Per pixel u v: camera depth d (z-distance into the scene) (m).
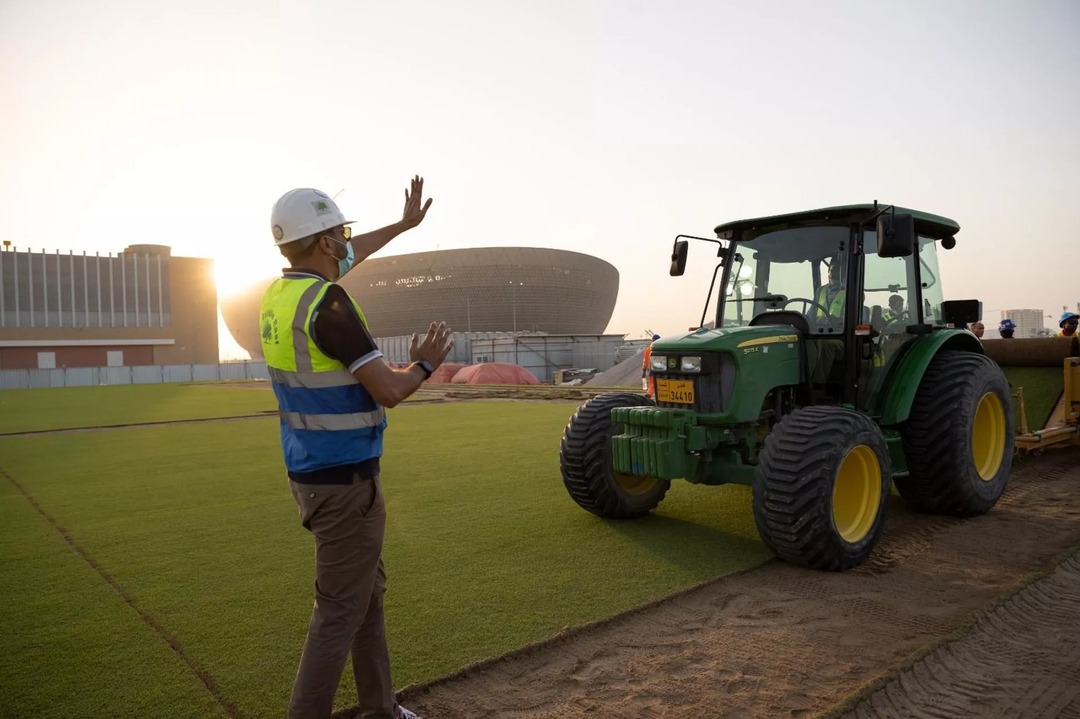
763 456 4.16
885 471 4.31
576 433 5.20
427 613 3.52
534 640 3.17
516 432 11.11
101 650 3.19
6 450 10.43
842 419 4.15
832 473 3.97
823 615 3.46
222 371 51.56
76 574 4.31
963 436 4.93
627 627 3.36
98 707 2.68
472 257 102.69
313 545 4.90
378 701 2.39
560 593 3.77
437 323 2.29
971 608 3.50
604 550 4.55
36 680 2.91
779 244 5.30
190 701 2.72
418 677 2.84
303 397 2.12
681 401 4.74
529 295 104.75
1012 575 3.95
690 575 4.04
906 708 2.60
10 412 18.48
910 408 5.02
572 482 5.21
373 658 2.38
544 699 2.70
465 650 3.08
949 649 3.03
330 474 2.13
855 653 3.04
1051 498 5.69
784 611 3.51
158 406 19.92
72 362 57.62
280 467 8.27
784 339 4.78
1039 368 7.64
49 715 2.62
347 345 2.06
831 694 2.70
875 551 4.45
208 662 3.05
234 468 8.24
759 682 2.80
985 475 5.32
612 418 4.92
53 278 56.69
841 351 4.89
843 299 4.91
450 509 5.75
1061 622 3.33
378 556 2.24
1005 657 2.98
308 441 2.12
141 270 61.38
